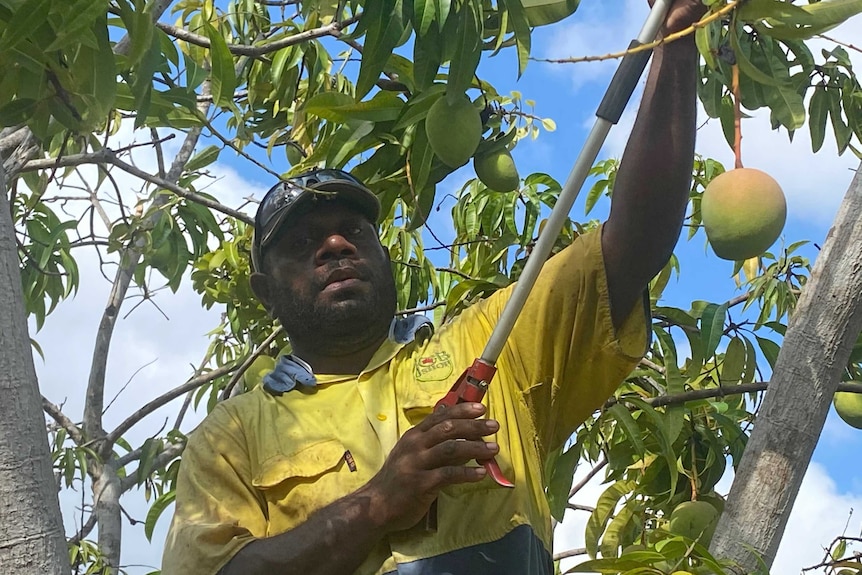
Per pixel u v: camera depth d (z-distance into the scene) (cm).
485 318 259
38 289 529
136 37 288
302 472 237
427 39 311
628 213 244
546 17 311
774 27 244
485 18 324
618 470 442
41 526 191
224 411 255
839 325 285
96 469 549
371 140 343
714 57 254
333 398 251
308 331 267
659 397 405
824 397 283
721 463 426
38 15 266
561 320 248
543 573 235
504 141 357
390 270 279
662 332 409
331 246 267
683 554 282
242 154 291
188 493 242
